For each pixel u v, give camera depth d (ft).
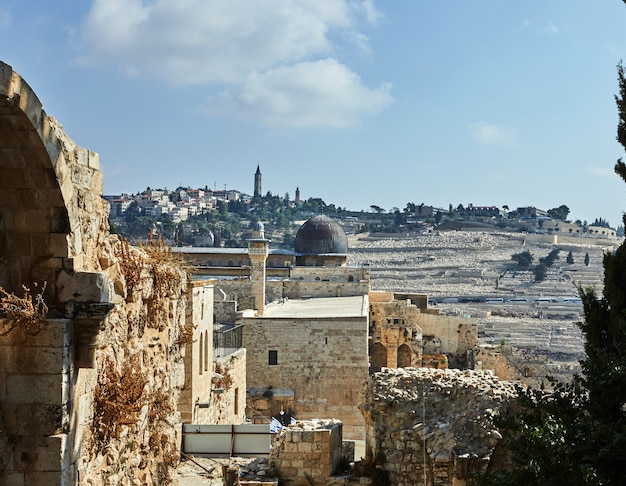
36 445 48.96
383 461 86.89
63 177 49.52
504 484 60.64
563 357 419.95
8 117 45.52
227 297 267.80
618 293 84.28
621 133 92.02
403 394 87.71
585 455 58.34
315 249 363.76
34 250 50.72
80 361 51.60
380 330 303.27
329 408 211.61
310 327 213.66
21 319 48.34
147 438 66.74
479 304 628.69
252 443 108.88
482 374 91.61
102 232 58.13
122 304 60.18
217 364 145.69
